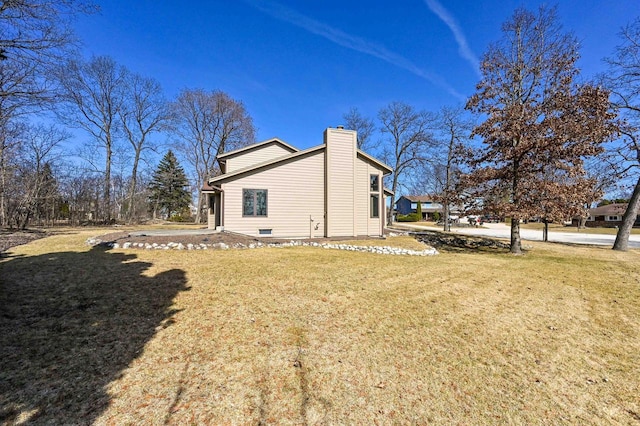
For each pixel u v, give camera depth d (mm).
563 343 3629
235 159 17141
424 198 60500
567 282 6852
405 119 27656
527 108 11266
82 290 4676
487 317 4363
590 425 2254
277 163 12359
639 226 37750
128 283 5125
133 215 28969
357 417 2188
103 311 3889
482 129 11492
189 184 38469
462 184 12227
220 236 10617
